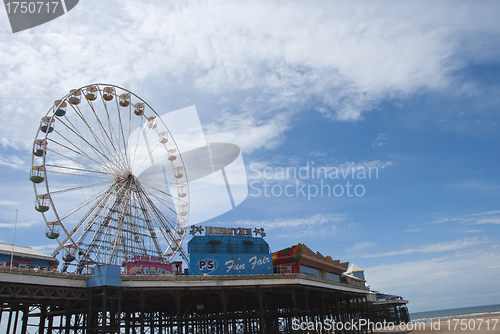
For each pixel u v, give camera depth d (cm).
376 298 13850
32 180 6106
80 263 6172
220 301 6438
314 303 7681
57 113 6744
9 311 5409
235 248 6384
